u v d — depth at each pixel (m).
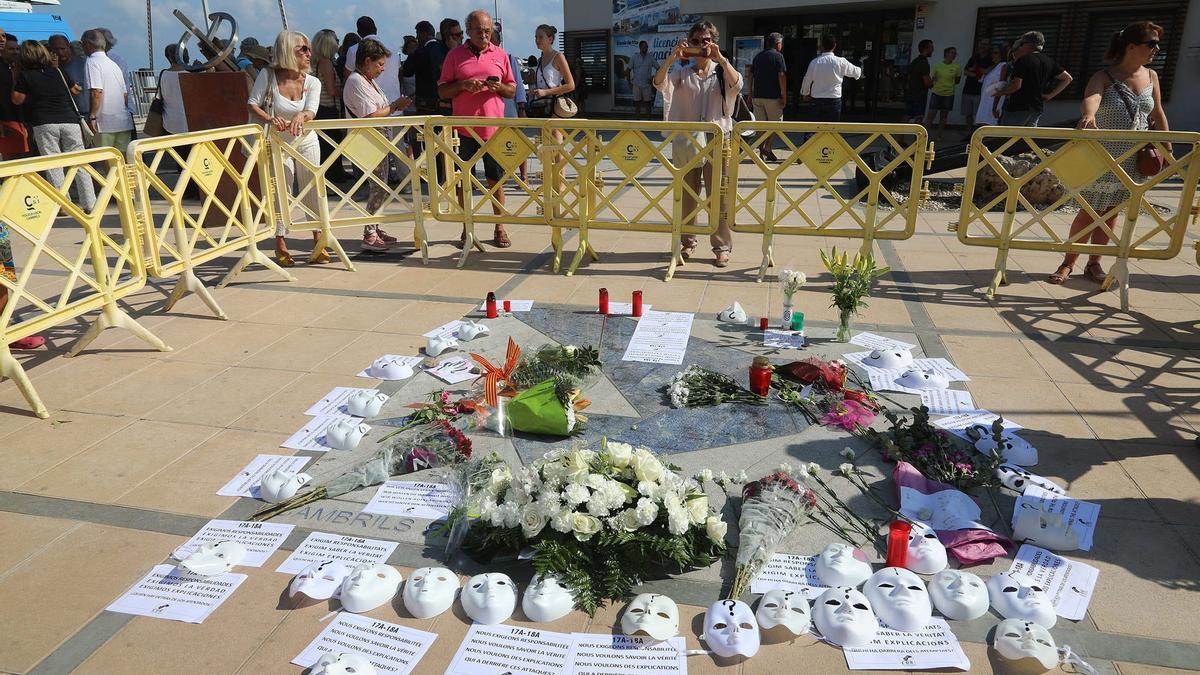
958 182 10.98
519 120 6.60
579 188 6.62
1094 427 4.00
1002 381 4.57
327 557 3.02
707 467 3.64
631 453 3.11
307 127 6.70
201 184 5.74
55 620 2.69
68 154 4.50
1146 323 5.54
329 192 10.61
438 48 9.16
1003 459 3.62
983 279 6.64
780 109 13.23
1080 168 5.80
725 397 4.27
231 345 5.19
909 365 4.74
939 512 3.20
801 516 3.15
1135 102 5.89
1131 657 2.50
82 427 4.06
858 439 3.86
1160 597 2.76
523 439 3.89
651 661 2.50
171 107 8.73
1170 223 5.63
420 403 4.29
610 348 5.07
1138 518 3.22
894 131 6.09
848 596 2.66
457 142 7.20
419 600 2.68
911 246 7.81
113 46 9.77
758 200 10.21
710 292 6.27
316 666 2.40
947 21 17.16
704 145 6.56
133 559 3.02
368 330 5.45
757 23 20.45
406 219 7.12
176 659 2.52
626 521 2.84
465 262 7.14
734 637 2.50
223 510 3.34
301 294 6.29
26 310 6.08
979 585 2.71
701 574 2.93
